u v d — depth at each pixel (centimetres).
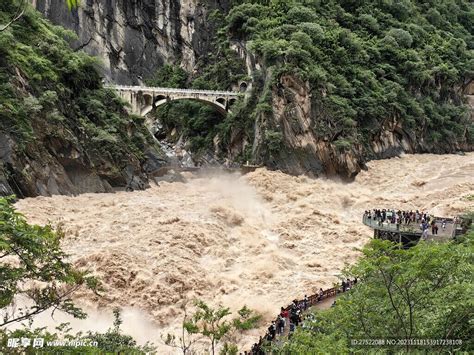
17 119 5488
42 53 6456
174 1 10950
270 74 8181
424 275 1908
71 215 5225
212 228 5288
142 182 6731
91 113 6606
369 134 8688
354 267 2106
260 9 9531
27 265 1505
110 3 10238
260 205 6594
